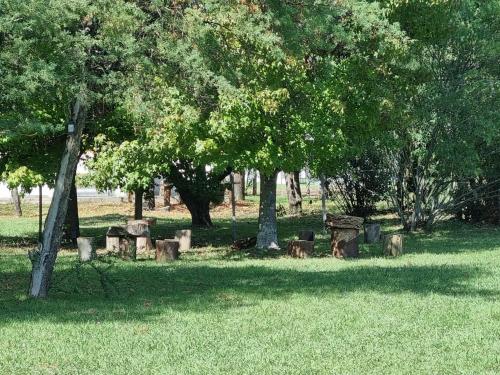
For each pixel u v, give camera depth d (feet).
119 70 55.83
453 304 52.13
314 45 68.64
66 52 50.85
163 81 56.03
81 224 140.46
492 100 102.53
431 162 111.86
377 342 40.47
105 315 48.55
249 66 68.23
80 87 50.88
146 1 55.67
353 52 80.48
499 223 124.06
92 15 52.19
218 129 78.69
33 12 48.06
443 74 104.32
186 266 76.95
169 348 39.04
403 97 90.33
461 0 92.43
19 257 87.56
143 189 100.89
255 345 39.78
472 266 74.38
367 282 63.57
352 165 127.54
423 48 94.53
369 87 84.53
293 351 38.37
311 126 82.74
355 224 84.89
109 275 69.26
